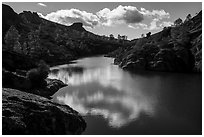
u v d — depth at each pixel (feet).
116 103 218.38
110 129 157.58
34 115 140.77
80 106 209.05
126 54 551.18
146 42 611.06
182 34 542.16
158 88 282.97
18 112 137.28
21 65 315.99
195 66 425.28
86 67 490.49
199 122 169.89
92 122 169.78
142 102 222.28
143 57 481.05
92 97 241.55
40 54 547.08
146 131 155.33
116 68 480.64
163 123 168.25
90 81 330.95
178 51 459.32
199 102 220.23
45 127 137.69
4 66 291.99
